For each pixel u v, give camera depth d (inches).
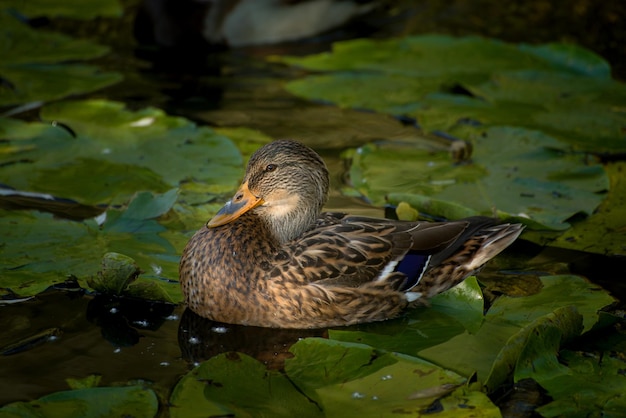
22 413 267.4
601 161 466.3
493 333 326.0
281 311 332.2
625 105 522.3
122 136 466.0
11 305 335.6
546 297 347.9
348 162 459.5
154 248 373.1
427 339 324.5
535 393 289.7
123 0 671.1
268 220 357.1
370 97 526.6
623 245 386.6
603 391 290.5
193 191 417.1
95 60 576.7
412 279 343.0
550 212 407.8
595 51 600.7
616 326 331.6
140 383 293.6
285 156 354.9
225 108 517.7
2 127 467.8
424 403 278.2
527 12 653.9
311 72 573.0
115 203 406.0
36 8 646.5
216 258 334.0
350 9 634.2
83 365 302.5
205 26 607.2
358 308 336.8
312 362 300.5
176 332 327.3
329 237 343.9
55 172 430.6
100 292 345.7
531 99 529.0
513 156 461.1
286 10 616.7
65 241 373.4
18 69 549.6
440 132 491.2
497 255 383.2
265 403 279.3
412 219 402.3
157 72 565.0
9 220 387.2
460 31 628.1
